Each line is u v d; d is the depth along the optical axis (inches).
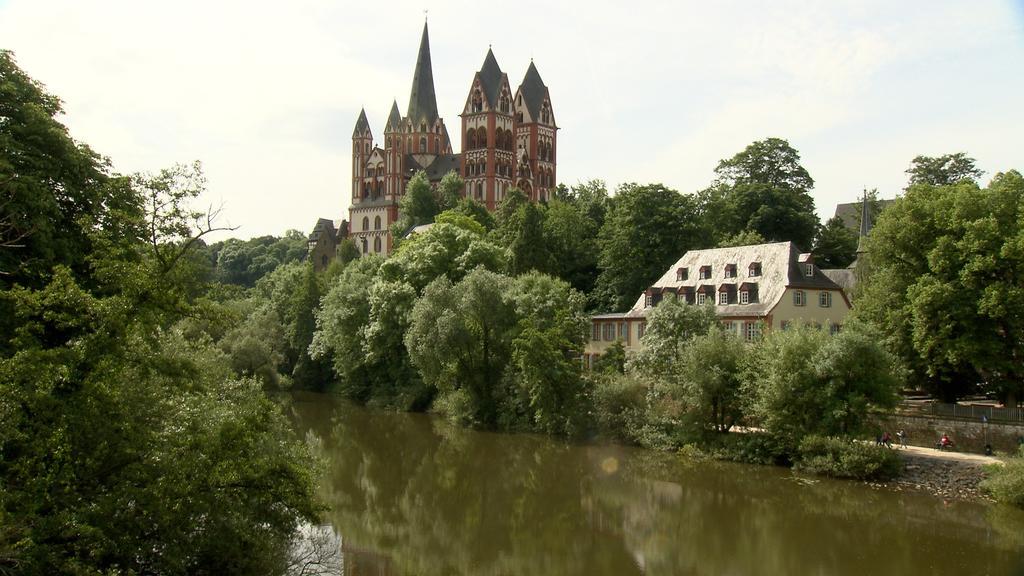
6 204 1136.2
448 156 7406.5
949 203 2234.3
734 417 2262.6
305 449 1289.4
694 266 3142.2
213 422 1015.0
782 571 1344.7
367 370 3646.7
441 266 3506.4
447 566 1374.3
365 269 4347.9
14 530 695.1
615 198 4731.8
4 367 774.5
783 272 2819.9
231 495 949.8
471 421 2883.9
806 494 1817.2
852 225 5398.6
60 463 805.9
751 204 4205.2
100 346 831.1
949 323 2079.2
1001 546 1440.7
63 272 851.4
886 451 1919.3
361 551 1448.1
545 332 2640.3
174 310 917.2
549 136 7450.8
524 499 1844.2
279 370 4360.2
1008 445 1908.2
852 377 1975.9
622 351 2940.5
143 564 882.1
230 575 981.8
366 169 7583.7
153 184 927.7
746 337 2805.1
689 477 2023.9
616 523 1644.9
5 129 1311.5
